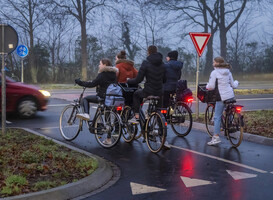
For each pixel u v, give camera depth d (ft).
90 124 25.96
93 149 24.56
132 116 25.75
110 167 19.75
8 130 29.32
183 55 134.21
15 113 38.45
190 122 28.19
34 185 15.72
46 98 38.68
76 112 26.81
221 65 25.38
